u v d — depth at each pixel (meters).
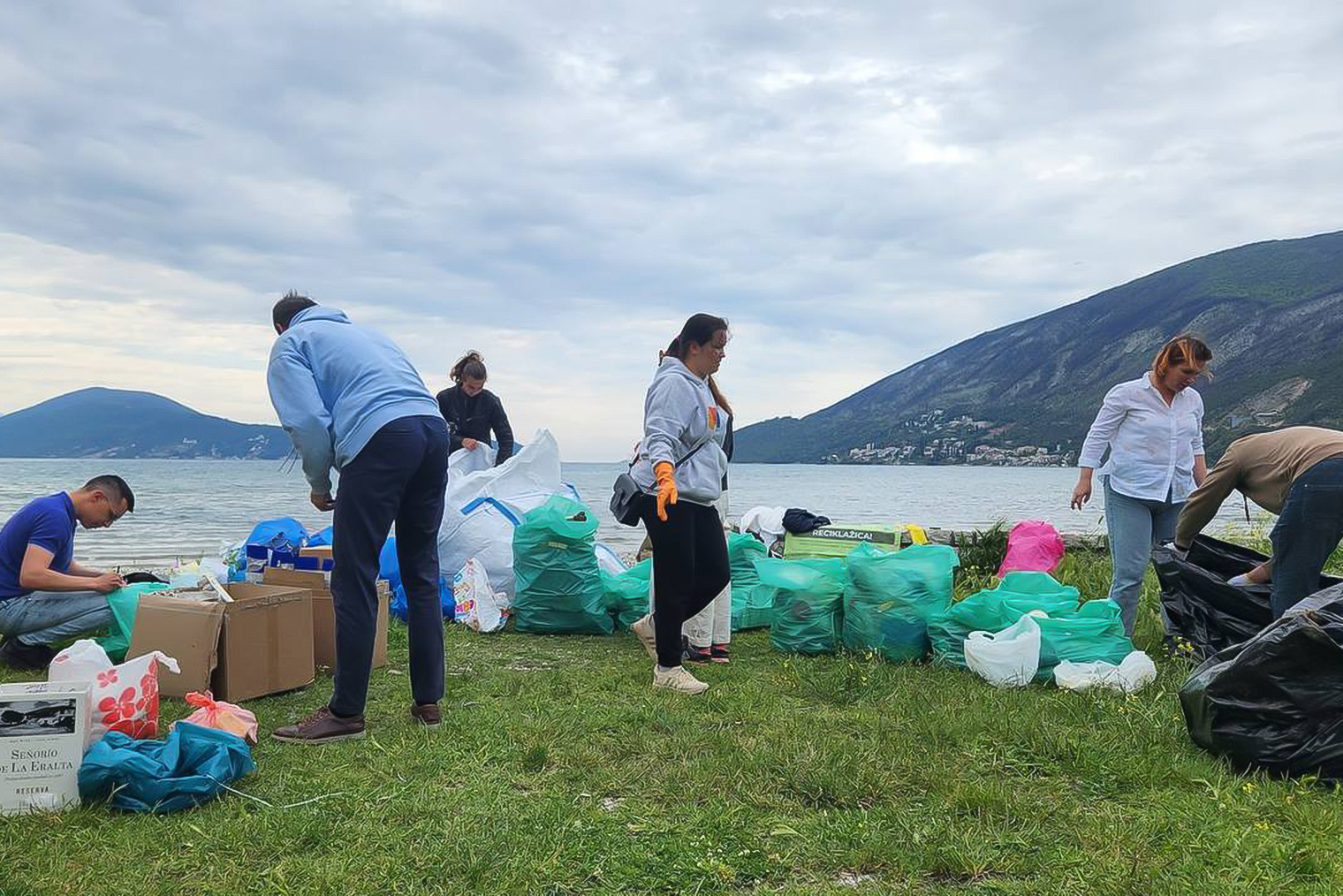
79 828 2.79
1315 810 2.96
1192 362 5.42
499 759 3.51
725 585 5.04
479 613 6.55
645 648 5.95
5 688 3.06
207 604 4.32
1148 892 2.45
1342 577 4.96
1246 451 4.82
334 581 3.77
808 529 8.11
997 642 4.93
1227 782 3.31
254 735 3.68
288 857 2.64
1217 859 2.63
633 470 4.84
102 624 5.04
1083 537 9.68
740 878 2.58
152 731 3.54
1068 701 4.32
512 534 7.25
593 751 3.59
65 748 2.95
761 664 5.54
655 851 2.71
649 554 7.93
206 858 2.61
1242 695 3.47
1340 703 3.29
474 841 2.71
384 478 3.72
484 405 8.37
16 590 4.94
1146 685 4.67
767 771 3.34
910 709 4.28
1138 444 5.61
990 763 3.48
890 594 5.56
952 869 2.61
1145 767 3.38
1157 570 5.54
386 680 4.87
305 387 3.76
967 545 8.87
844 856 2.68
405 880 2.50
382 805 3.02
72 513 5.09
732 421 5.50
